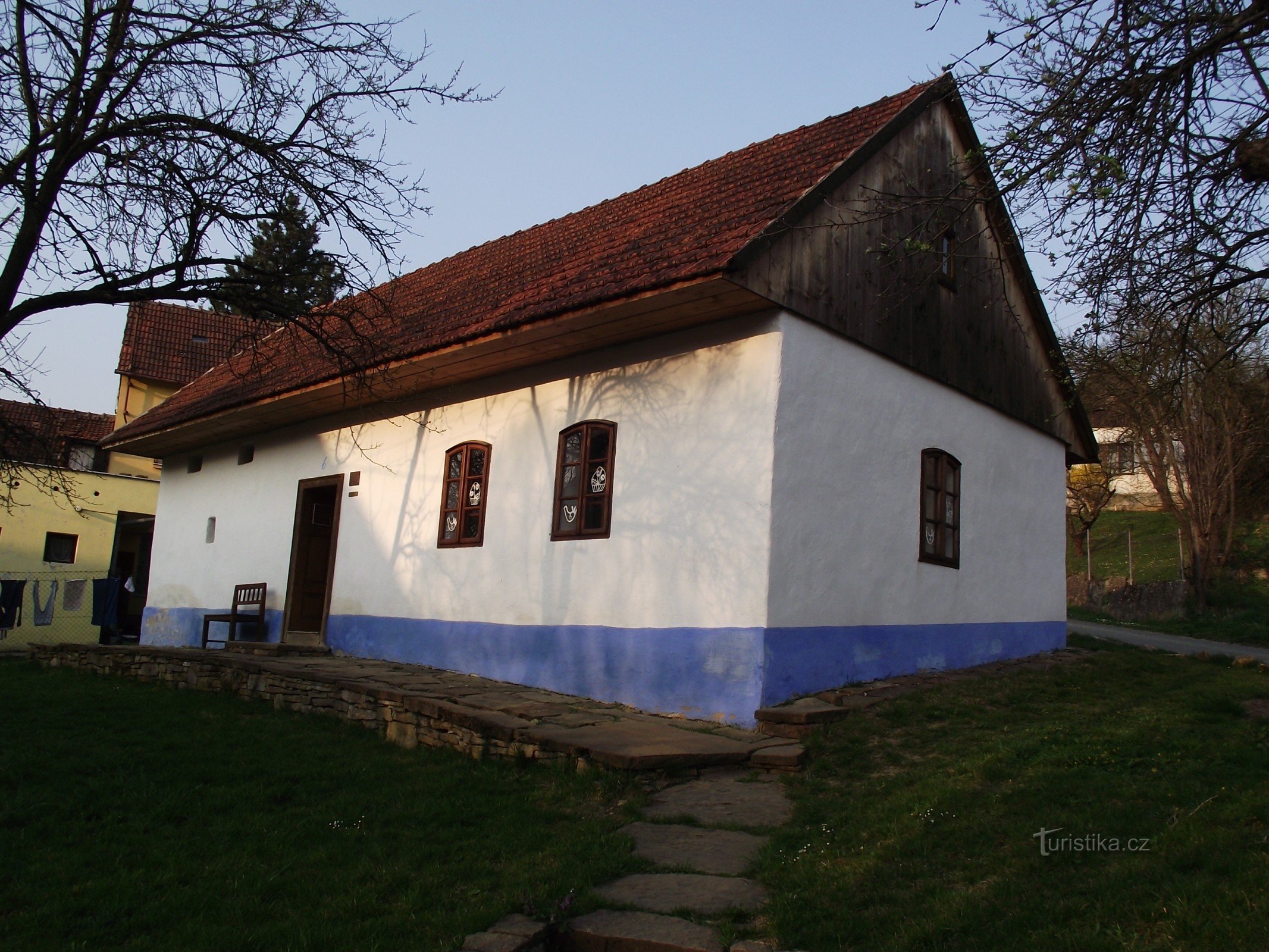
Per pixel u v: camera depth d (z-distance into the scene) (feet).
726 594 27.20
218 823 18.62
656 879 15.35
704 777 21.56
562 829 18.17
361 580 41.75
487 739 23.71
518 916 13.85
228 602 50.42
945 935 12.30
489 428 36.52
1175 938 11.46
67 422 89.10
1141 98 18.47
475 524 36.47
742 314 28.17
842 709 25.73
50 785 20.66
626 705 28.99
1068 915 12.46
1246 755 18.83
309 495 46.68
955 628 34.96
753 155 37.68
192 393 58.18
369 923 13.70
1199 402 53.88
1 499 39.60
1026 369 41.27
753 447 27.30
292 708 31.09
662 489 29.55
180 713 30.17
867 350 31.22
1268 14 16.67
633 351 31.32
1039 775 18.47
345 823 18.62
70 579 78.33
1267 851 13.58
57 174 25.52
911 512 32.91
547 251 41.09
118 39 25.84
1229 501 76.18
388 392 39.91
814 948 12.42
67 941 13.24
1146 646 45.24
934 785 18.71
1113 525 107.04
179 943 13.19
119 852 16.80
